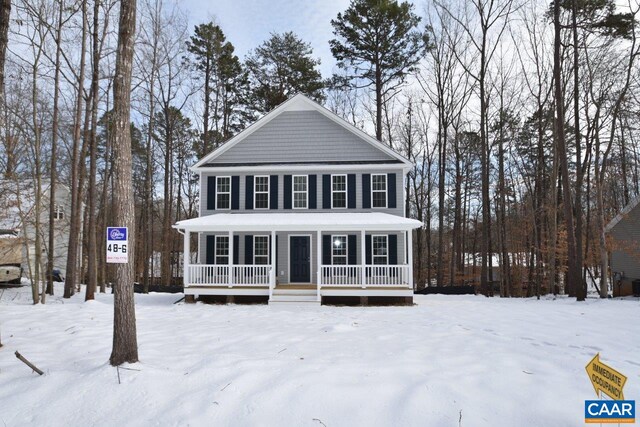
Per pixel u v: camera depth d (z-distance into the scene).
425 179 35.12
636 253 18.72
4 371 5.68
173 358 6.05
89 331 8.47
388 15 24.44
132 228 5.89
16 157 16.17
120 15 6.04
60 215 25.03
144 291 20.16
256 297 15.30
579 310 11.94
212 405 4.43
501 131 23.75
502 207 24.27
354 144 17.38
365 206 16.80
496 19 20.17
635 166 27.14
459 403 4.32
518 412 4.16
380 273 15.98
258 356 6.15
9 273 18.69
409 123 31.06
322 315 11.26
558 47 15.24
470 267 33.75
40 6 15.39
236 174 17.47
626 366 5.70
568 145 25.44
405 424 3.99
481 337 7.73
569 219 14.81
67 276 16.14
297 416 4.18
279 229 14.59
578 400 4.42
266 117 17.62
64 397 4.74
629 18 16.06
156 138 28.67
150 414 4.34
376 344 7.08
